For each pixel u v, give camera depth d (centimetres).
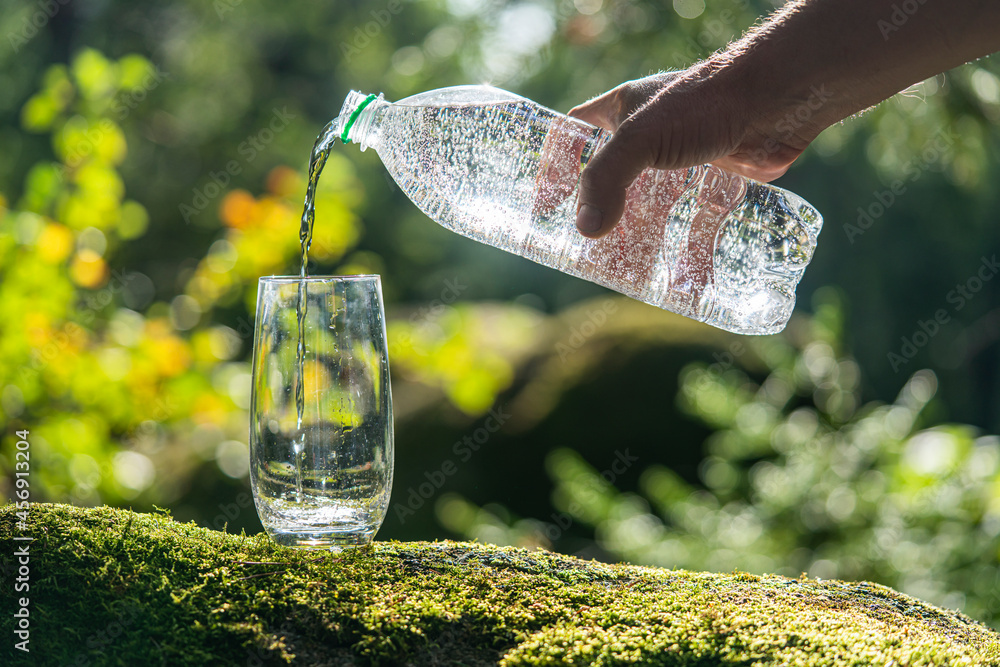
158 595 94
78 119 159
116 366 155
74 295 158
